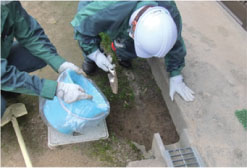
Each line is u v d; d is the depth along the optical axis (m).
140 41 1.65
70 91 1.55
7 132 2.00
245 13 2.57
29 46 1.80
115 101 2.27
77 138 1.93
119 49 2.26
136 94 2.36
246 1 2.56
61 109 1.70
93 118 1.71
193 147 1.81
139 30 1.63
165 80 2.24
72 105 1.66
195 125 1.93
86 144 1.98
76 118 1.68
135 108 2.26
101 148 1.97
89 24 1.80
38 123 2.06
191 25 2.62
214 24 2.65
